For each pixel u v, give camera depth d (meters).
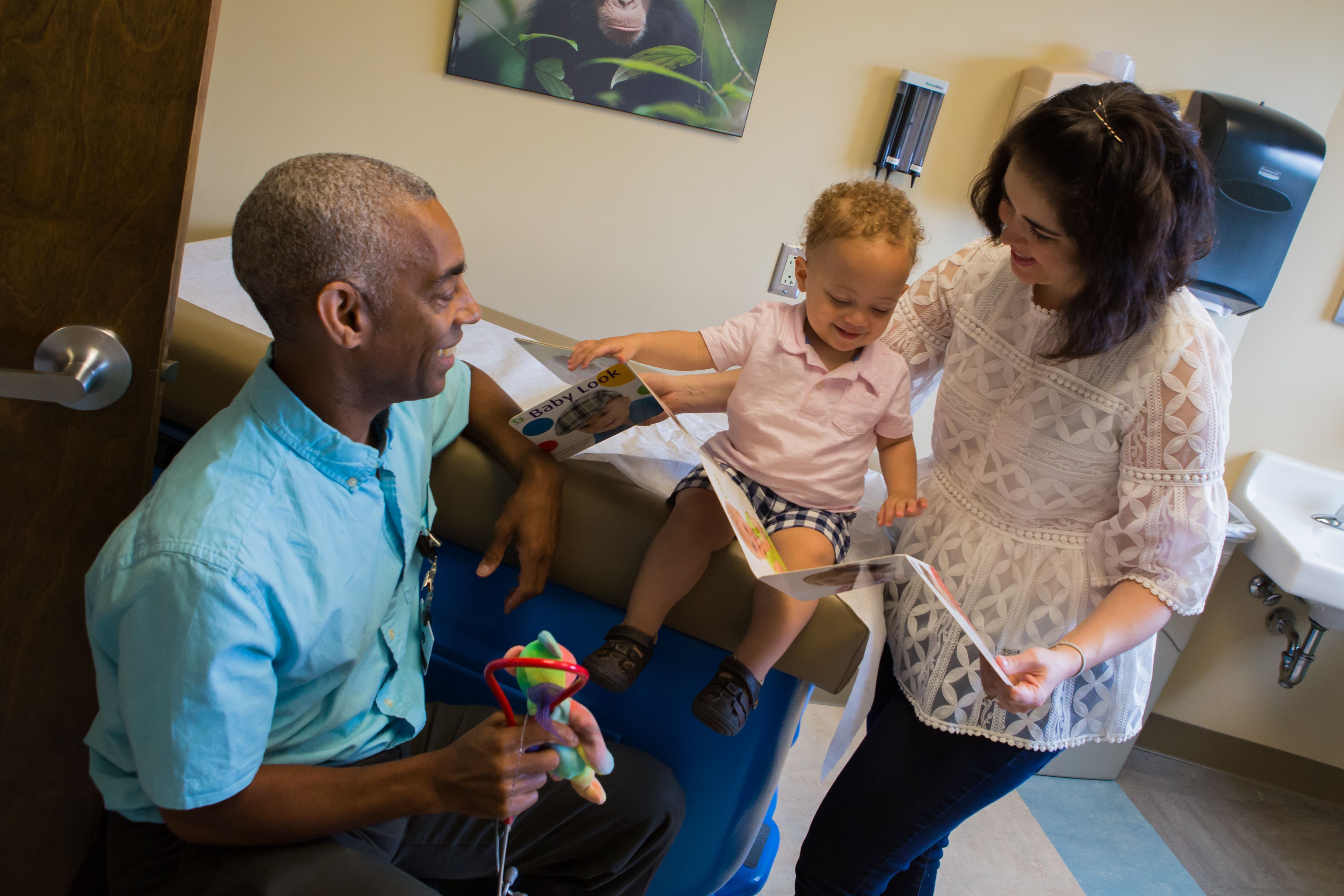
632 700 1.42
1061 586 1.22
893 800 1.31
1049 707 1.22
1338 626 2.36
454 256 0.95
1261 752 2.73
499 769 0.90
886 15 2.17
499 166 2.32
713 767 1.43
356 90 2.25
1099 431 1.16
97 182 0.99
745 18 2.16
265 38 2.21
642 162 2.31
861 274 1.19
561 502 1.31
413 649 1.18
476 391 1.41
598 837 1.27
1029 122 1.04
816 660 1.29
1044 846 2.30
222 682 0.87
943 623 1.27
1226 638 2.64
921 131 2.21
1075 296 1.08
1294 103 2.26
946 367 1.32
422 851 1.22
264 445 0.94
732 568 1.28
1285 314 2.45
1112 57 2.14
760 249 2.39
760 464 1.30
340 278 0.89
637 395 1.12
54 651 1.15
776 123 2.27
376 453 1.00
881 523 1.30
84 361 1.02
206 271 1.75
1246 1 2.17
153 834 1.04
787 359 1.30
